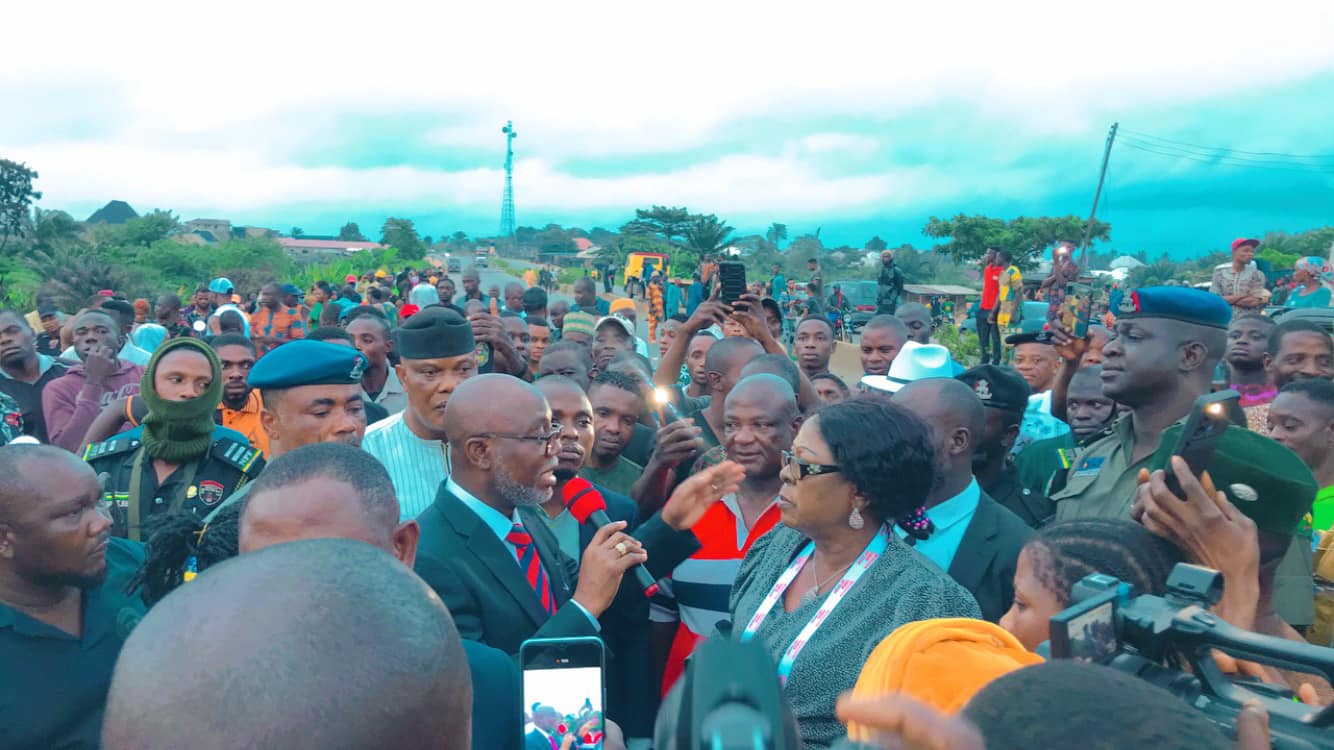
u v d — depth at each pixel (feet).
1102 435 13.85
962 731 2.26
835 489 7.79
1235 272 33.88
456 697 3.07
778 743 1.70
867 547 7.91
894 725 2.28
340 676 2.69
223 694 2.60
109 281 105.70
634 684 11.30
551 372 19.92
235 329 36.65
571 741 6.72
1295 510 6.15
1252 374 17.56
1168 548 6.14
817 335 22.61
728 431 11.60
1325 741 3.85
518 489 9.47
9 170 181.78
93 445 13.78
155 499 13.19
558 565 10.38
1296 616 7.38
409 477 12.99
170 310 44.83
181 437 13.26
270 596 2.82
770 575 8.79
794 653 7.54
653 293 83.41
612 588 8.68
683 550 10.52
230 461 13.53
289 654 2.67
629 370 18.76
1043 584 6.24
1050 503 12.99
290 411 11.32
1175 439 7.21
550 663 6.87
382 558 3.23
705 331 23.71
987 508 10.33
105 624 8.44
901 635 5.41
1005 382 12.56
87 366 19.65
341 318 41.47
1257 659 4.28
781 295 87.51
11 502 7.63
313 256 401.29
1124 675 3.04
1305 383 10.45
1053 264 41.63
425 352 12.68
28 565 7.78
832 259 319.88
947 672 5.08
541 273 193.67
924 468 7.83
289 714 2.61
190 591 2.91
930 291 137.69
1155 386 11.46
